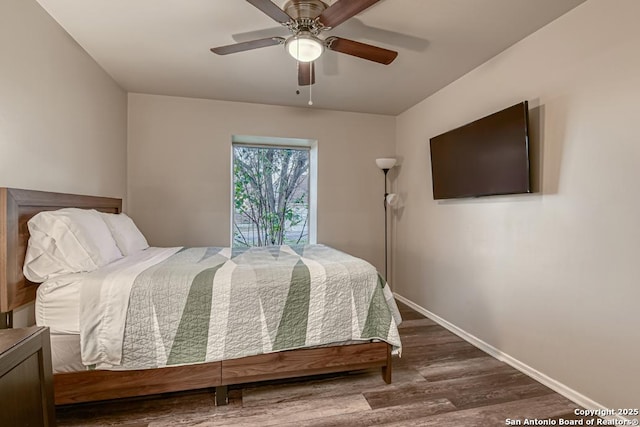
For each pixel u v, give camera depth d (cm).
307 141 387
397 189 403
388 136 405
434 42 225
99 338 159
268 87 312
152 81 298
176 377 171
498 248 240
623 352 160
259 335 180
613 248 165
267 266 202
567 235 188
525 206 217
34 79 180
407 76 283
